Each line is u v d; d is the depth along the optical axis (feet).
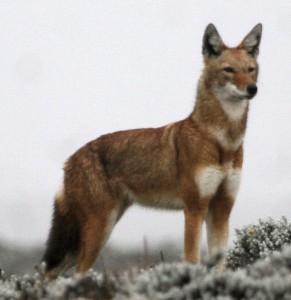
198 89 67.87
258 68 69.46
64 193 73.61
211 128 65.62
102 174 71.87
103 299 42.57
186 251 66.18
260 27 70.03
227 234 68.69
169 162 68.33
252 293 38.83
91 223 71.41
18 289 47.37
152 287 40.63
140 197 71.67
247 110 67.31
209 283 39.27
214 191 66.23
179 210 71.10
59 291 43.70
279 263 44.04
